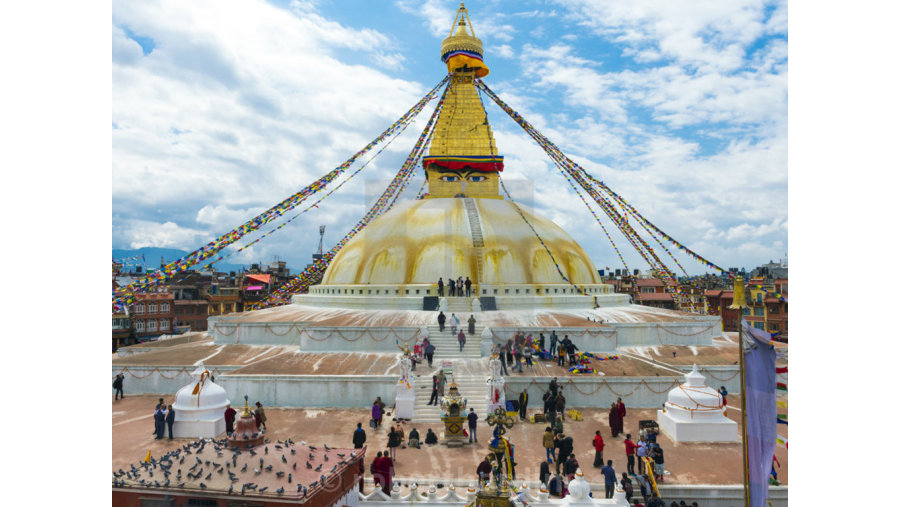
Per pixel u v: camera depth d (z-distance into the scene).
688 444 18.69
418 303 30.00
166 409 20.23
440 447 17.80
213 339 32.94
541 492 13.40
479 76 41.59
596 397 22.61
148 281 22.81
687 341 31.08
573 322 28.95
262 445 11.95
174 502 10.59
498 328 25.12
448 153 38.78
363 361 25.16
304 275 38.31
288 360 25.56
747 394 12.22
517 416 20.19
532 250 34.88
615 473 15.75
